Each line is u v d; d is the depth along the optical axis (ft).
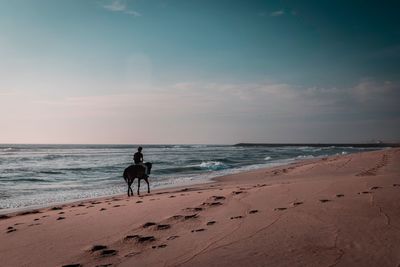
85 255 18.93
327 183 38.58
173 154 265.75
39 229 26.07
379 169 69.92
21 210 46.34
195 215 26.96
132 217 27.99
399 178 39.50
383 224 20.53
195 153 290.97
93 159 188.34
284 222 22.77
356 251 16.60
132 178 56.54
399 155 104.68
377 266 14.76
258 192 36.19
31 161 166.91
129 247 19.90
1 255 19.98
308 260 15.88
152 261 17.24
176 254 18.02
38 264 18.03
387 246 16.93
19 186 76.13
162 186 71.36
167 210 29.81
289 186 38.91
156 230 23.24
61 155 238.27
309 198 30.40
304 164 112.47
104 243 21.04
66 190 68.95
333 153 276.62
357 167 81.66
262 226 22.24
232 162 162.50
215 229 22.44
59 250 20.24
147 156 225.56
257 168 118.01
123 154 265.13
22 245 21.83
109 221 27.14
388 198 27.25
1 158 188.55
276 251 17.34
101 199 53.57
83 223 27.12
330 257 16.08
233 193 36.86
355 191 32.04
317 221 22.36
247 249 17.95
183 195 41.14
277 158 198.90
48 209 41.42
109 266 16.98
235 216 25.73
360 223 21.09
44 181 86.43
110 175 101.30
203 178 86.28
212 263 16.33
